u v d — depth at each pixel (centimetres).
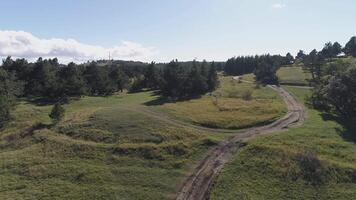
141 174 5141
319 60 14800
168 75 10875
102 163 5519
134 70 16300
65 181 4959
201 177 5038
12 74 10875
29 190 4712
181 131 6650
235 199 4453
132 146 5981
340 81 8144
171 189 4759
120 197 4547
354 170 5044
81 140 6412
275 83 14375
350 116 8006
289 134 6425
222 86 13025
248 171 5122
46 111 8906
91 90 11631
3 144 6669
